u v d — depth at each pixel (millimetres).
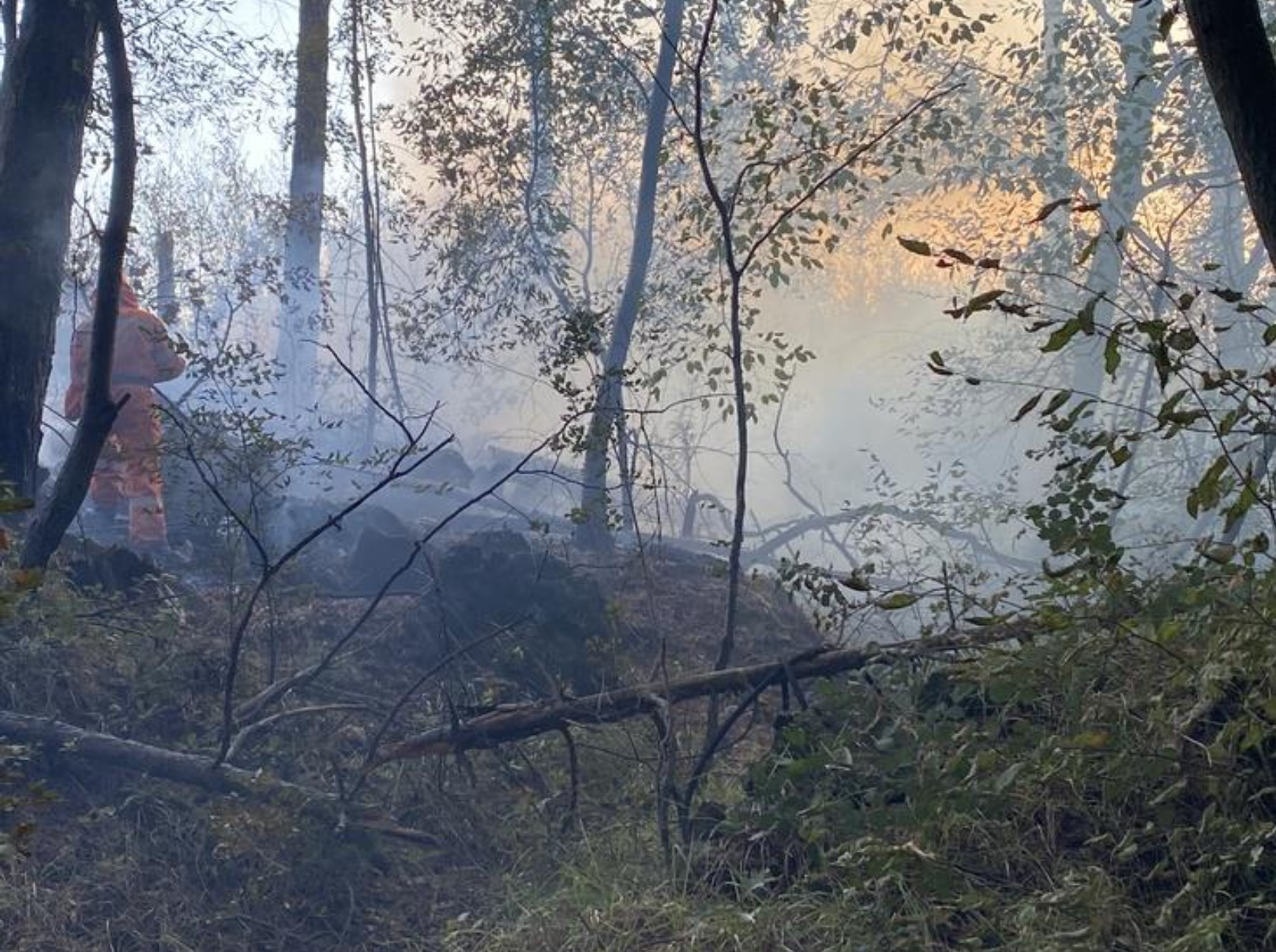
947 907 3844
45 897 4523
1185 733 3943
